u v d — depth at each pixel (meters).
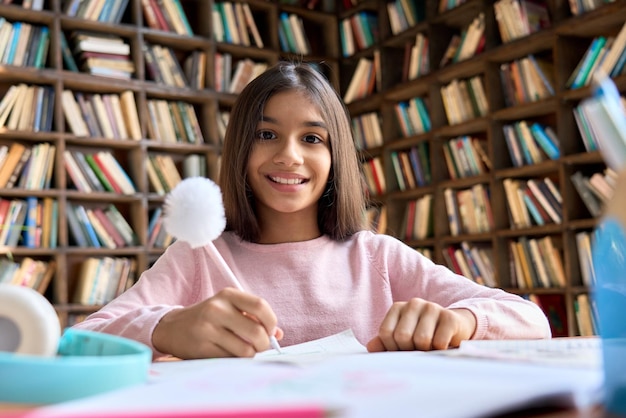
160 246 3.14
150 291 1.08
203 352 0.70
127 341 0.49
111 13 3.13
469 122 3.04
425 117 3.34
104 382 0.39
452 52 3.20
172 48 3.44
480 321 0.80
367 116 3.65
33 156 2.88
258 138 1.18
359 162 1.33
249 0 3.58
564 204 2.66
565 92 2.63
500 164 2.96
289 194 1.17
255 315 0.70
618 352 0.32
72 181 3.04
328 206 1.28
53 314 0.48
